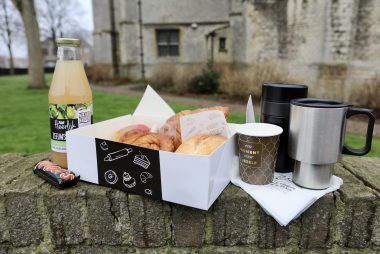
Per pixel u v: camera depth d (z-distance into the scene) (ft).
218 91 28.86
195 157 2.41
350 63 26.71
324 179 2.84
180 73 32.53
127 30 44.11
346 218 2.81
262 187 2.90
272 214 2.58
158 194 2.65
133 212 2.83
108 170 2.82
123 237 2.90
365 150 2.85
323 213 2.82
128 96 28.58
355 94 23.35
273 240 2.88
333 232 2.86
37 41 38.17
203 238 2.89
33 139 13.98
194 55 44.06
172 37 44.60
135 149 2.62
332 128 2.69
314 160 2.76
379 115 18.84
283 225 2.61
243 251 2.90
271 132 2.86
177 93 30.12
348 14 25.95
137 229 2.88
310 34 28.60
